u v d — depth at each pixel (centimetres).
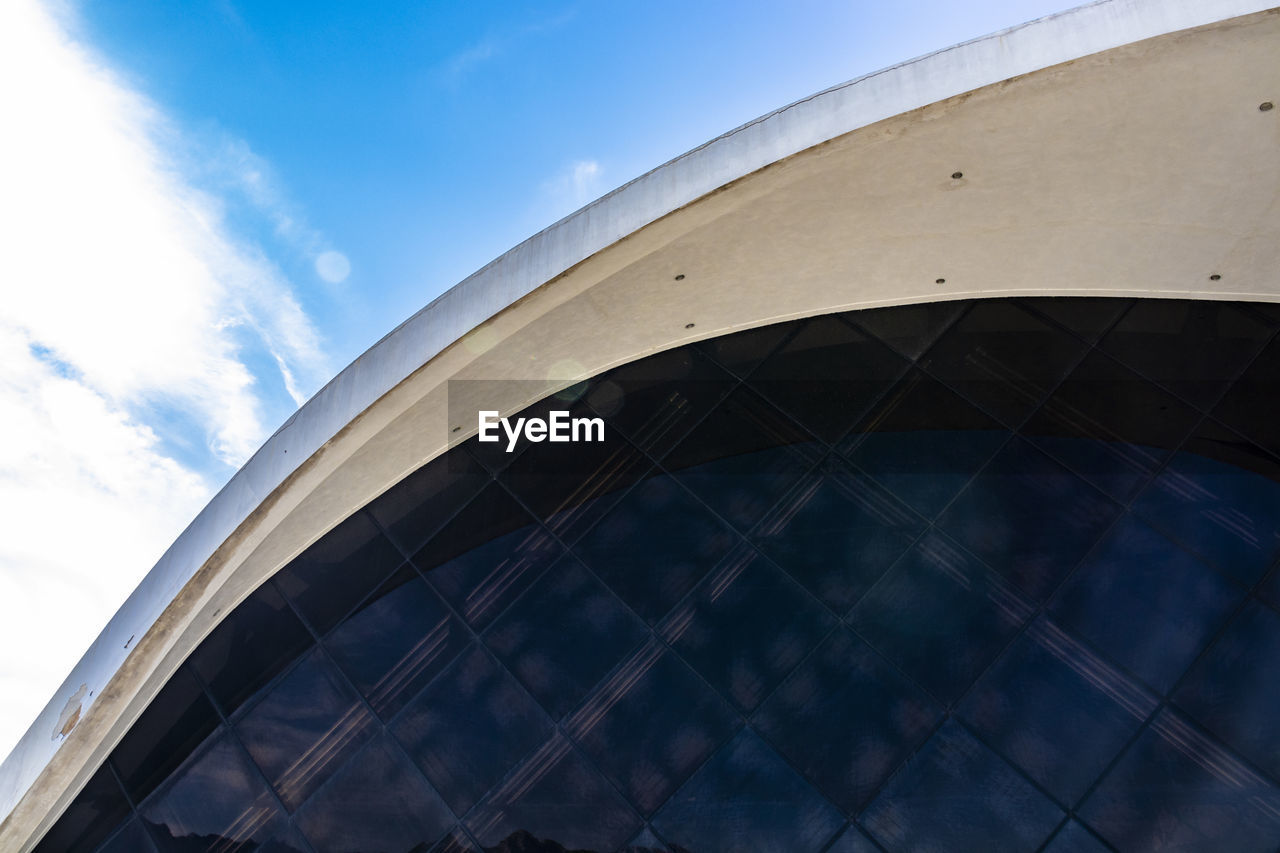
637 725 1125
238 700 1284
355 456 1315
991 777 1018
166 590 1312
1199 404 1195
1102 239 1215
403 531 1352
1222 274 1228
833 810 1030
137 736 1316
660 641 1172
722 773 1075
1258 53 970
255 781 1212
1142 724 1023
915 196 1172
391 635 1270
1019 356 1271
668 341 1380
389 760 1174
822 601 1153
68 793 1298
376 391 1256
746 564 1199
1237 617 1062
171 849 1198
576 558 1257
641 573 1226
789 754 1070
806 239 1230
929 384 1273
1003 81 1010
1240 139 1067
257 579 1376
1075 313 1289
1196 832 961
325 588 1339
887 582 1149
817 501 1222
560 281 1200
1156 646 1061
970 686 1070
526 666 1195
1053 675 1062
